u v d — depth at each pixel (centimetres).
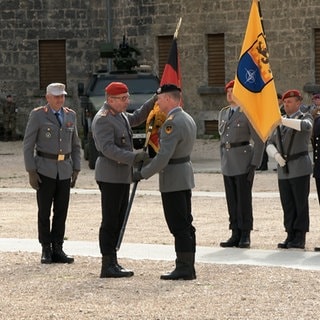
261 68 1831
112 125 1628
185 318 1323
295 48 4794
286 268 1684
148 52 5159
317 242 2017
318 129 1969
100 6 5328
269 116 1827
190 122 1597
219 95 4975
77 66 5375
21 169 3931
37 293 1510
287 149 1953
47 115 1809
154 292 1500
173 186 1594
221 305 1399
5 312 1379
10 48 5409
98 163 1648
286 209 1955
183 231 1603
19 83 5409
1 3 5406
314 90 4728
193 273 1606
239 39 4919
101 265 1723
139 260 1791
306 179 1947
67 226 2306
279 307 1383
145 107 1709
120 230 1662
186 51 5056
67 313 1366
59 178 1805
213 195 2936
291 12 4794
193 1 5019
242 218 1952
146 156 1608
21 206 2762
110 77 4084
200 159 4203
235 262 1755
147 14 5150
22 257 1852
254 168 1958
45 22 5384
